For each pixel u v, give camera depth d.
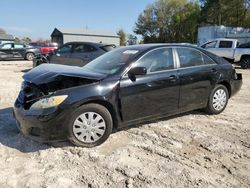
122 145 4.34
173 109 5.10
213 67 5.69
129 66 4.57
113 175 3.48
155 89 4.74
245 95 8.23
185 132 4.90
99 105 4.23
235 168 3.69
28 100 4.32
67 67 4.88
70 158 3.91
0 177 3.42
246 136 4.77
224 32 31.69
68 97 4.02
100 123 4.27
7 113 6.11
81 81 4.31
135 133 4.82
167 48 5.10
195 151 4.16
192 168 3.66
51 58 12.45
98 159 3.88
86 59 11.42
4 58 21.58
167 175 3.47
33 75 4.50
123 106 4.43
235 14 46.88
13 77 11.91
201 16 50.72
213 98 5.78
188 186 3.25
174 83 4.98
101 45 11.59
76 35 60.84
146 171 3.56
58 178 3.40
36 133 4.11
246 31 31.88
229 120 5.61
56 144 4.34
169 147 4.28
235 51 16.84
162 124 5.29
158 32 66.88
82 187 3.23
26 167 3.67
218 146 4.33
